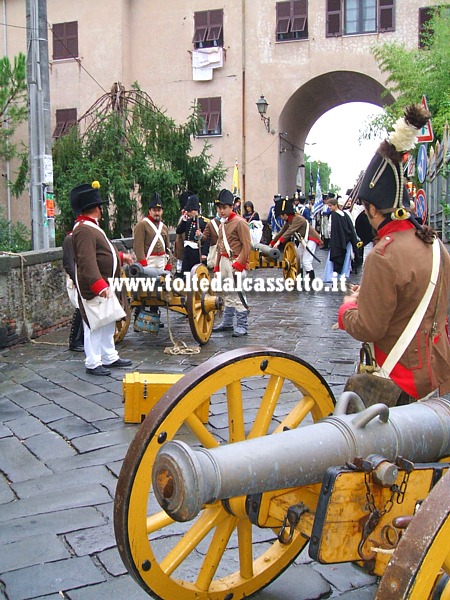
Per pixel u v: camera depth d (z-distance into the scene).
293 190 28.02
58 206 15.20
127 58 25.81
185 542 2.70
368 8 23.62
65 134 16.41
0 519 3.82
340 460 2.36
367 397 2.92
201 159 16.61
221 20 24.88
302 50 24.23
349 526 2.32
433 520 1.90
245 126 24.88
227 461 2.21
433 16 19.64
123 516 2.47
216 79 25.06
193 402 2.59
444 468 2.47
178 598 2.68
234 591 2.88
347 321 2.90
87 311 6.69
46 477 4.39
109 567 3.30
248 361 2.71
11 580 3.19
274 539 3.50
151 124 16.14
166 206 15.41
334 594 3.07
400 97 18.39
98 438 5.00
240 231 8.67
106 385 6.40
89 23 25.78
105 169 15.29
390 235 2.87
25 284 8.58
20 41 26.94
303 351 7.83
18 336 8.42
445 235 10.28
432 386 2.86
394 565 1.91
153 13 25.62
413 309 2.84
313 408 3.04
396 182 2.87
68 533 3.63
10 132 24.73
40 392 6.20
